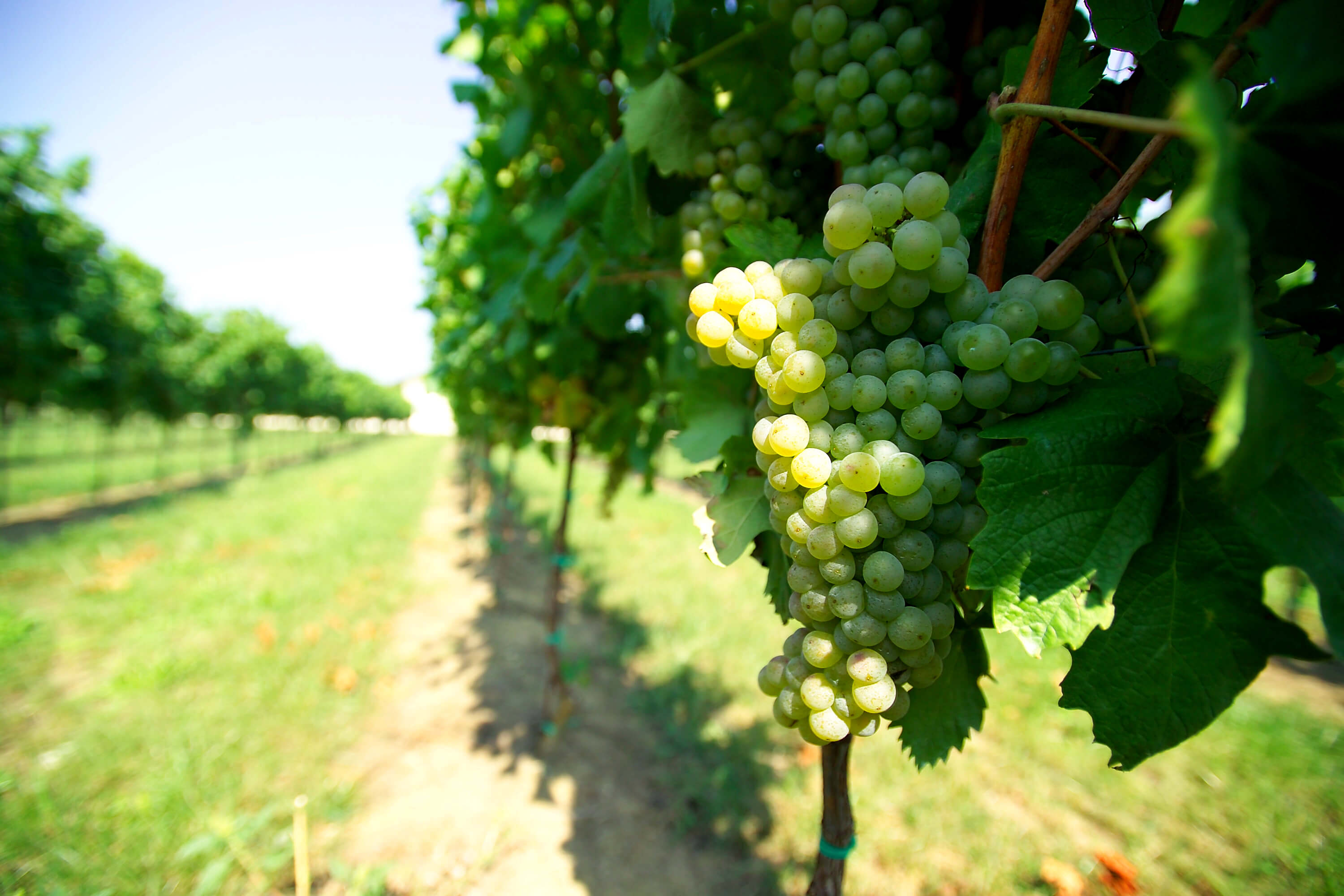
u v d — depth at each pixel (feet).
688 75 5.31
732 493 3.98
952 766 11.87
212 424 75.41
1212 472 2.55
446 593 23.93
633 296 8.77
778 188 4.96
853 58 3.94
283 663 15.72
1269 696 15.44
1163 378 2.70
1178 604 2.58
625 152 5.81
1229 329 1.41
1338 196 2.01
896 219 2.80
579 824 10.69
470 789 11.58
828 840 4.75
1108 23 3.03
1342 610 2.10
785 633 18.66
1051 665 16.22
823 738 3.03
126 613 19.07
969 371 2.82
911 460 2.69
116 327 38.32
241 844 9.11
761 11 5.01
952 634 3.79
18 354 29.71
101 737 12.39
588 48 8.23
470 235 11.92
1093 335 2.84
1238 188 1.57
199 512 37.32
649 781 11.87
